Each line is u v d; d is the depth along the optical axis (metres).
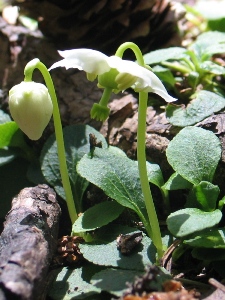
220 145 0.06
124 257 0.06
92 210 0.06
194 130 0.06
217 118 0.07
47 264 0.05
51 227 0.06
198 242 0.05
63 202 0.07
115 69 0.05
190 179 0.06
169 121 0.07
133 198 0.06
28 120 0.05
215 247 0.05
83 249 0.06
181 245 0.06
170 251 0.06
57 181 0.07
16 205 0.06
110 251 0.06
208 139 0.06
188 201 0.06
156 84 0.05
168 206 0.07
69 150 0.07
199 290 0.05
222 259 0.06
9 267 0.05
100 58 0.05
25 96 0.05
